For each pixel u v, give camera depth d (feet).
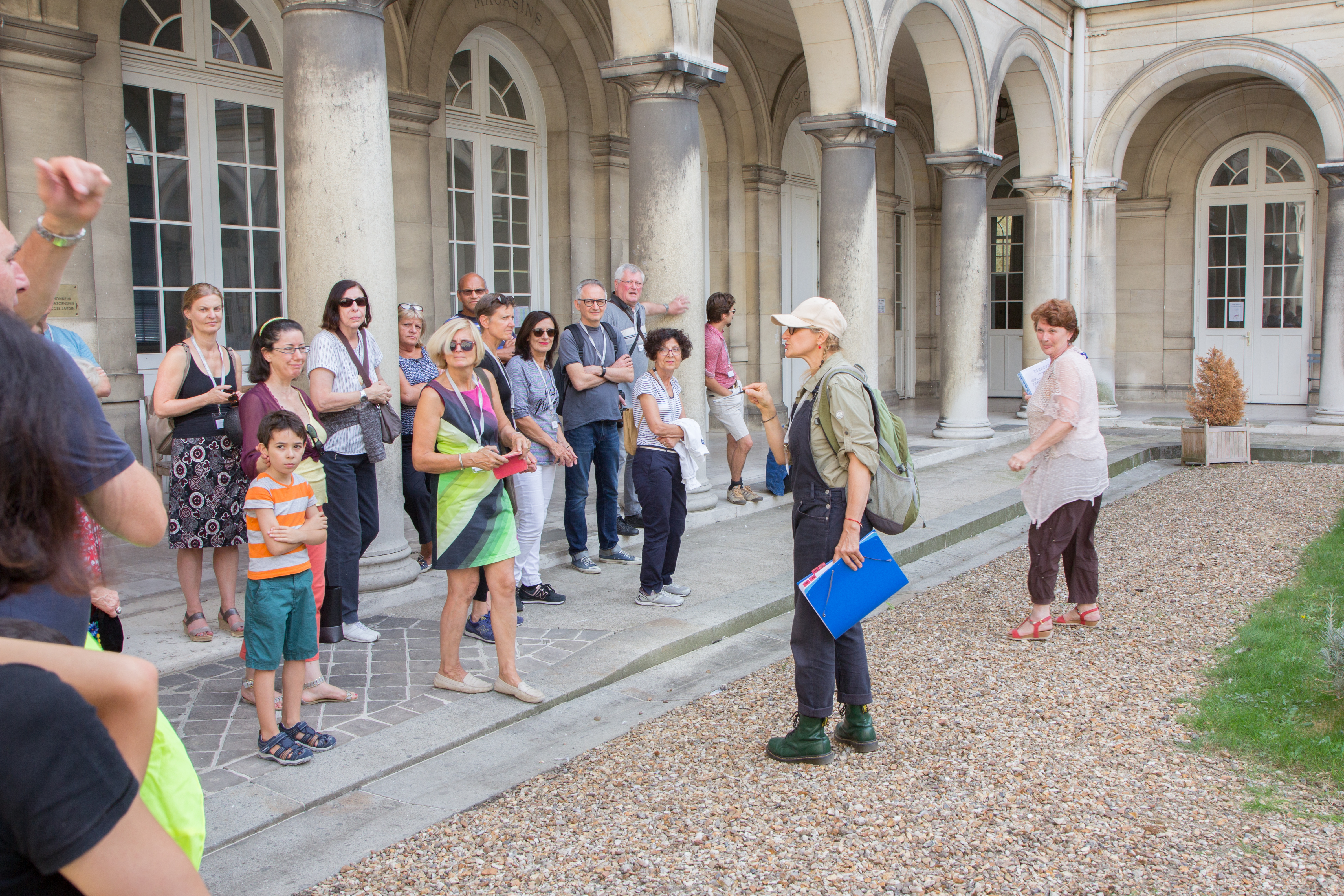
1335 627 17.34
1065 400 17.58
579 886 9.83
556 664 16.15
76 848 3.45
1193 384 51.60
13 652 3.68
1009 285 64.69
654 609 19.25
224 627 17.04
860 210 33.27
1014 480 34.65
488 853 10.50
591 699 15.28
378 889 9.82
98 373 12.14
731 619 18.72
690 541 25.18
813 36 32.60
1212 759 12.75
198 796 5.08
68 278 23.65
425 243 32.22
